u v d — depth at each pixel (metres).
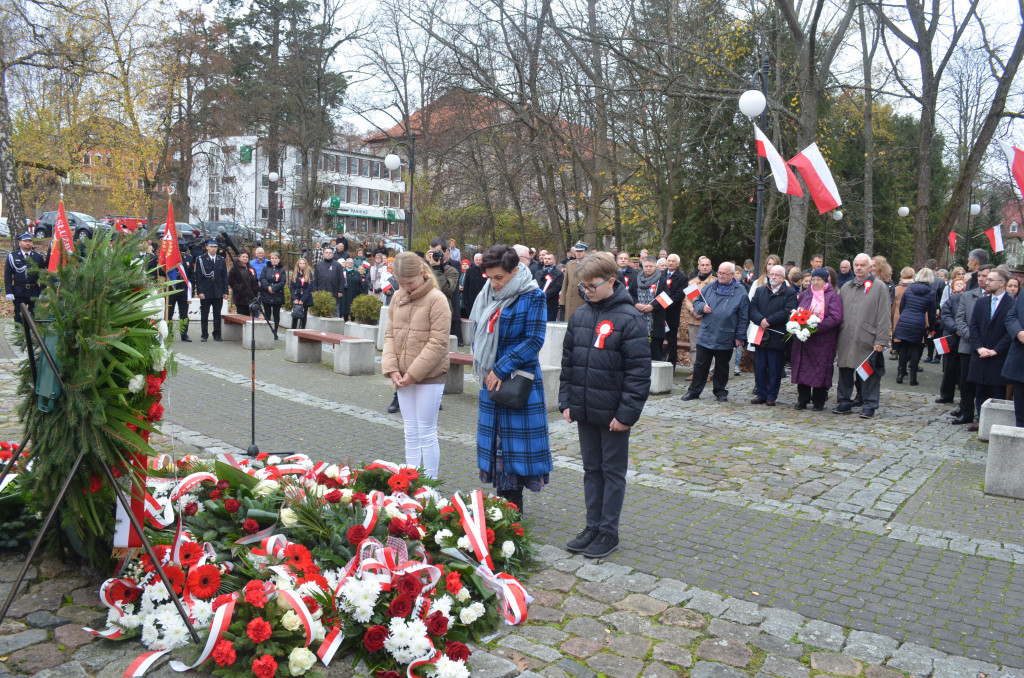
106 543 3.84
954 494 6.38
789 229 19.41
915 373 12.55
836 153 26.59
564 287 13.19
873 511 5.87
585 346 4.75
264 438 7.45
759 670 3.48
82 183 31.23
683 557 4.82
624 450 4.78
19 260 13.98
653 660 3.54
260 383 10.55
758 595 4.30
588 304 4.84
